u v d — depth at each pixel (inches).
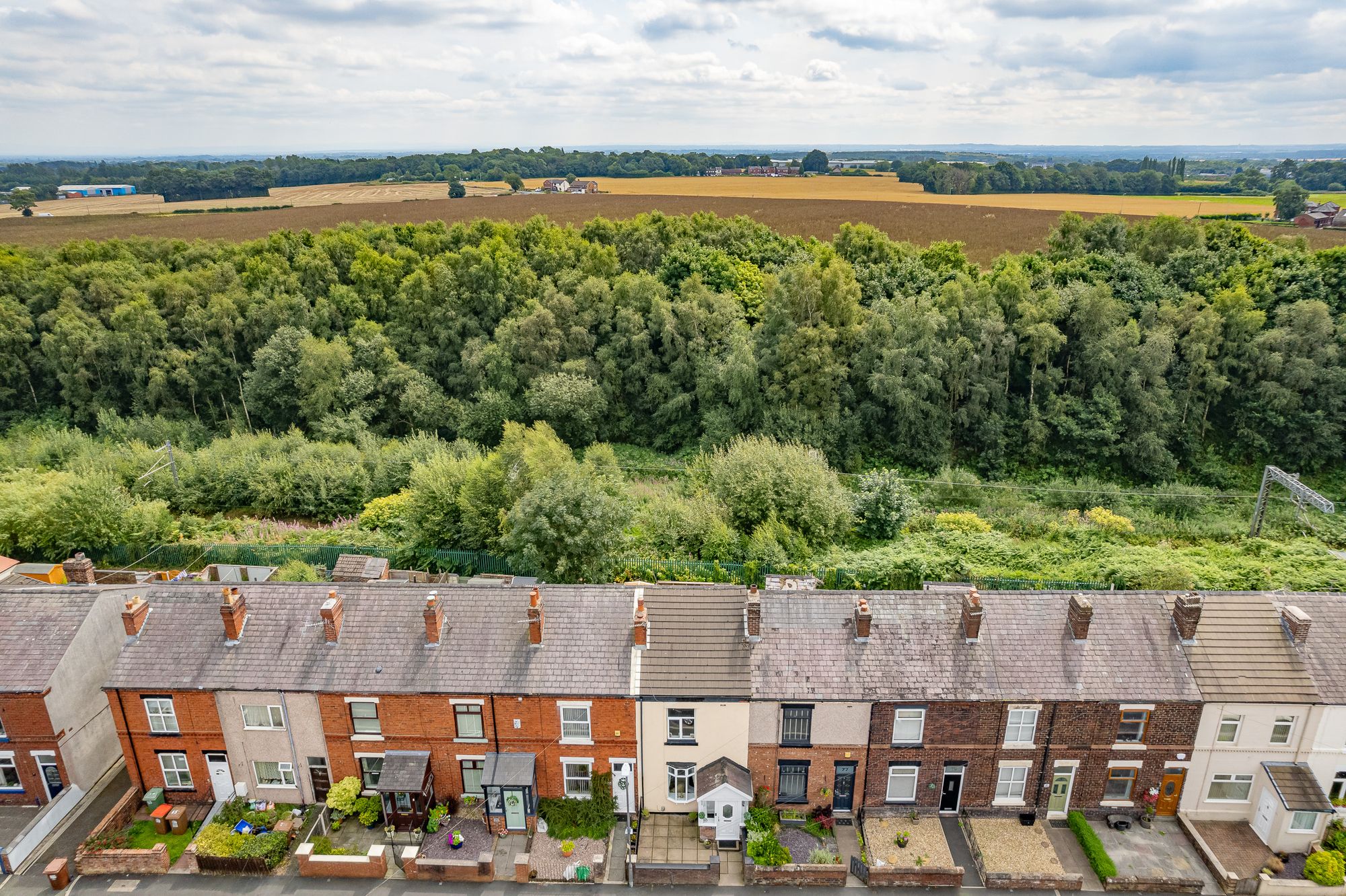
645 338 2901.1
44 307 3225.9
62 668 1246.3
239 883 1133.7
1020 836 1197.7
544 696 1176.8
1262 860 1149.1
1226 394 2588.6
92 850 1155.3
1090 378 2610.7
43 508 1947.6
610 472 2087.8
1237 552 1915.6
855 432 2613.2
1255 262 2753.4
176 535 2092.8
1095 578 1704.0
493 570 1859.0
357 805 1227.9
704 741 1200.2
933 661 1207.6
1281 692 1160.8
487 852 1171.3
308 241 3718.0
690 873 1117.7
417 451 2447.1
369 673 1205.1
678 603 1282.0
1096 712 1173.1
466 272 3134.8
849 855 1165.1
